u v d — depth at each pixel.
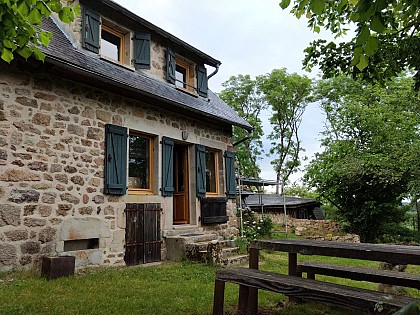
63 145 5.66
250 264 3.68
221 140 9.40
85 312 3.43
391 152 14.07
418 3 3.16
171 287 4.55
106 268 5.91
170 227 7.41
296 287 2.71
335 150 16.17
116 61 7.10
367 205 14.52
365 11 1.92
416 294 4.31
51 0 3.09
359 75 5.08
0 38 3.10
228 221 9.23
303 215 20.70
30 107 5.30
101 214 6.12
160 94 7.14
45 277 4.77
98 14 6.95
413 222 18.22
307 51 5.25
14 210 4.97
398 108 14.58
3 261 4.79
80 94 6.02
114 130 6.46
